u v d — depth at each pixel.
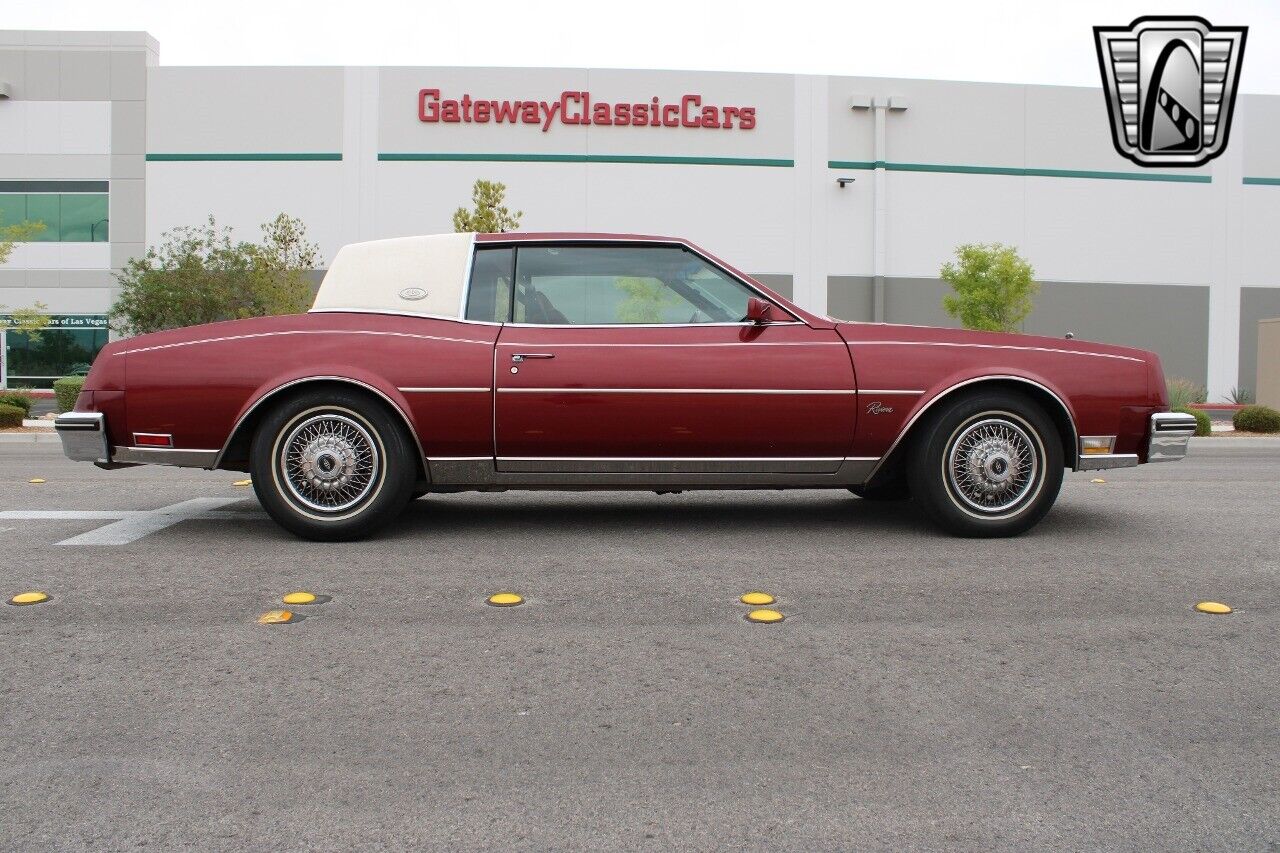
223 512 5.98
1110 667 3.10
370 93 28.11
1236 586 4.14
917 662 3.14
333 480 4.94
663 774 2.33
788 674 3.02
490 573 4.32
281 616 3.59
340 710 2.71
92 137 28.39
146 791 2.22
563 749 2.46
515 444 4.90
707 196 28.61
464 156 28.19
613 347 4.92
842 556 4.70
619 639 3.37
